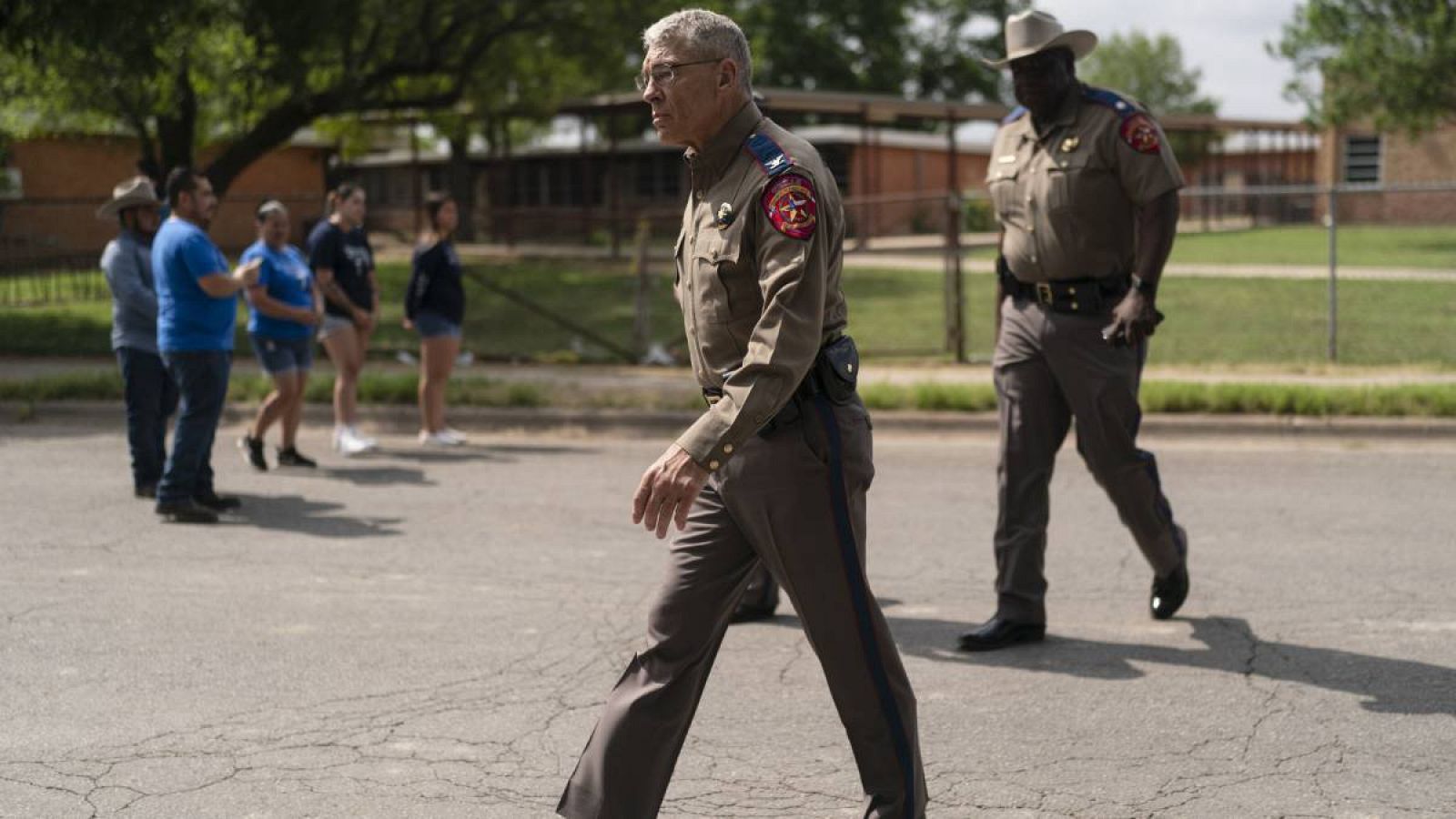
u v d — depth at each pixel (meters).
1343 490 8.39
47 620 5.84
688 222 3.29
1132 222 5.32
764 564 3.35
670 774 3.34
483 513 8.03
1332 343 14.30
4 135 25.73
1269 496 8.24
